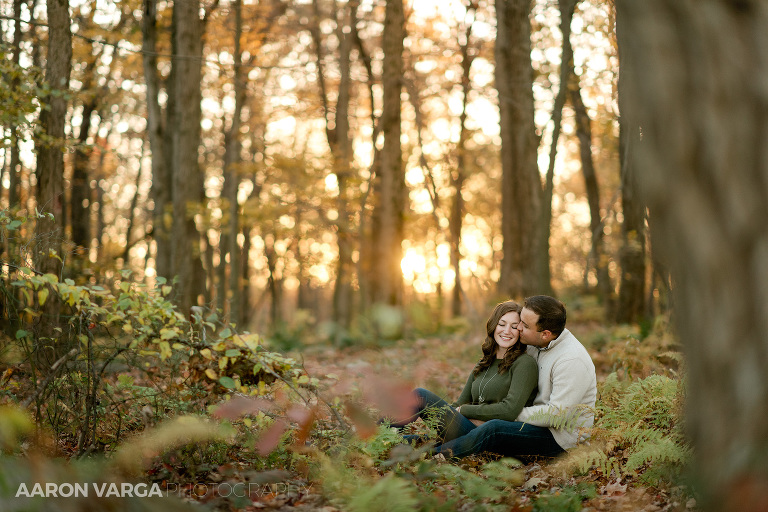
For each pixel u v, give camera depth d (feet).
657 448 10.99
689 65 6.32
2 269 14.06
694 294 6.42
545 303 14.43
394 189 48.14
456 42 55.77
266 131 71.56
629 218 40.68
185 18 42.06
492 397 14.89
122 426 14.11
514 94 42.88
